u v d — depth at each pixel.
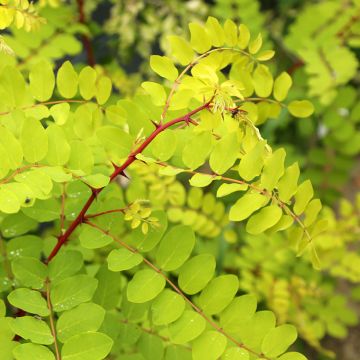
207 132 0.52
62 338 0.51
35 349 0.48
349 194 1.72
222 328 0.53
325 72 1.04
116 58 1.32
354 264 1.18
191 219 0.93
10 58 0.70
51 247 0.65
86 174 0.55
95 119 0.63
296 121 1.41
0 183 0.52
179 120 0.53
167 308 0.53
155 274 0.54
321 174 1.33
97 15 1.37
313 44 1.07
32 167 0.53
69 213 0.61
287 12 1.44
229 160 0.51
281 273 1.18
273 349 0.51
